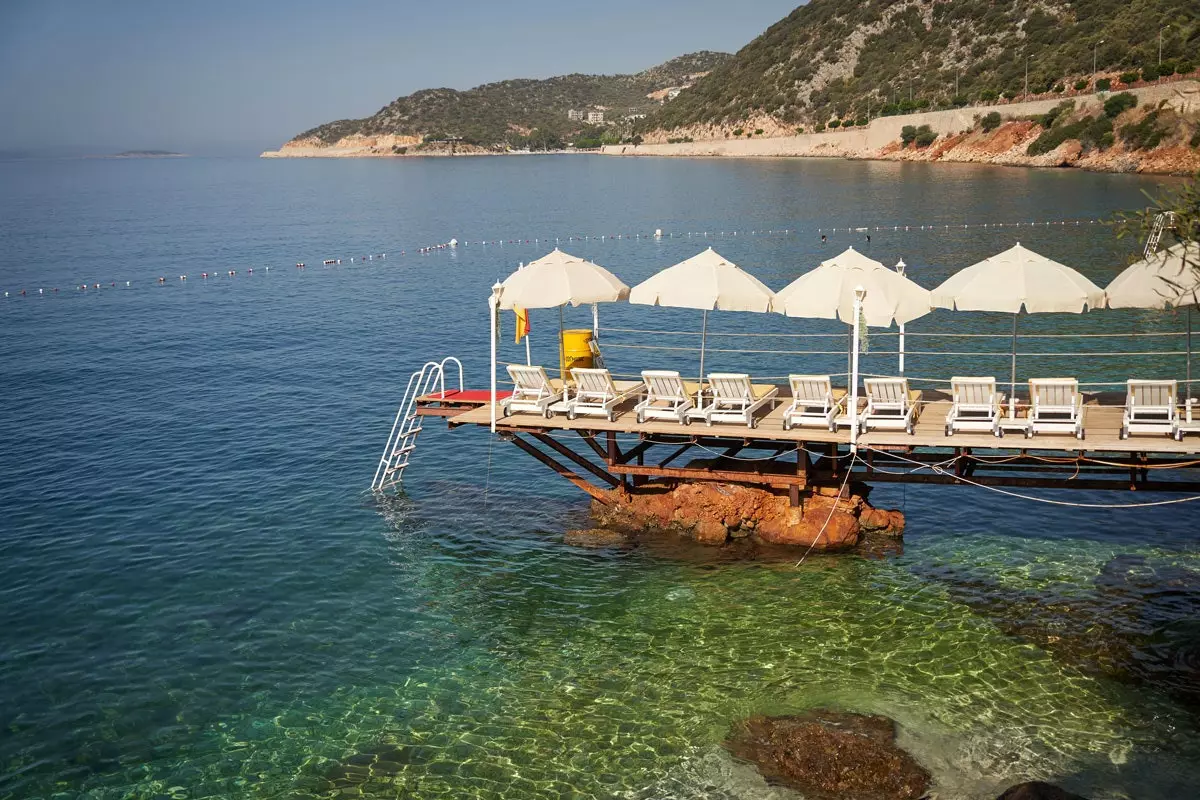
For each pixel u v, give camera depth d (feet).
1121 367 116.98
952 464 73.92
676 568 67.56
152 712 52.80
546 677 55.11
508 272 226.38
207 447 98.89
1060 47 569.23
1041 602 60.29
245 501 83.51
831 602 61.77
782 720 49.03
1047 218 269.03
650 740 48.60
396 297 193.88
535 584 66.54
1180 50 448.65
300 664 57.36
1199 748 45.52
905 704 50.14
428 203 464.65
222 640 60.29
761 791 44.01
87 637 60.80
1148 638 55.31
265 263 253.24
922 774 44.09
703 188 474.08
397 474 89.40
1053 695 50.39
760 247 247.29
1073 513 73.77
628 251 254.27
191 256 271.28
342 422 106.93
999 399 66.90
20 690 55.01
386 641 59.88
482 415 74.49
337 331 159.84
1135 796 42.47
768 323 158.81
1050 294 62.69
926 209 313.12
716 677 53.98
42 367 137.80
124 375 132.05
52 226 379.35
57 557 72.54
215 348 148.56
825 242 250.98
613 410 73.51
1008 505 76.07
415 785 46.21
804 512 69.31
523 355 139.64
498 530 76.02
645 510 73.61
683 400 69.36
